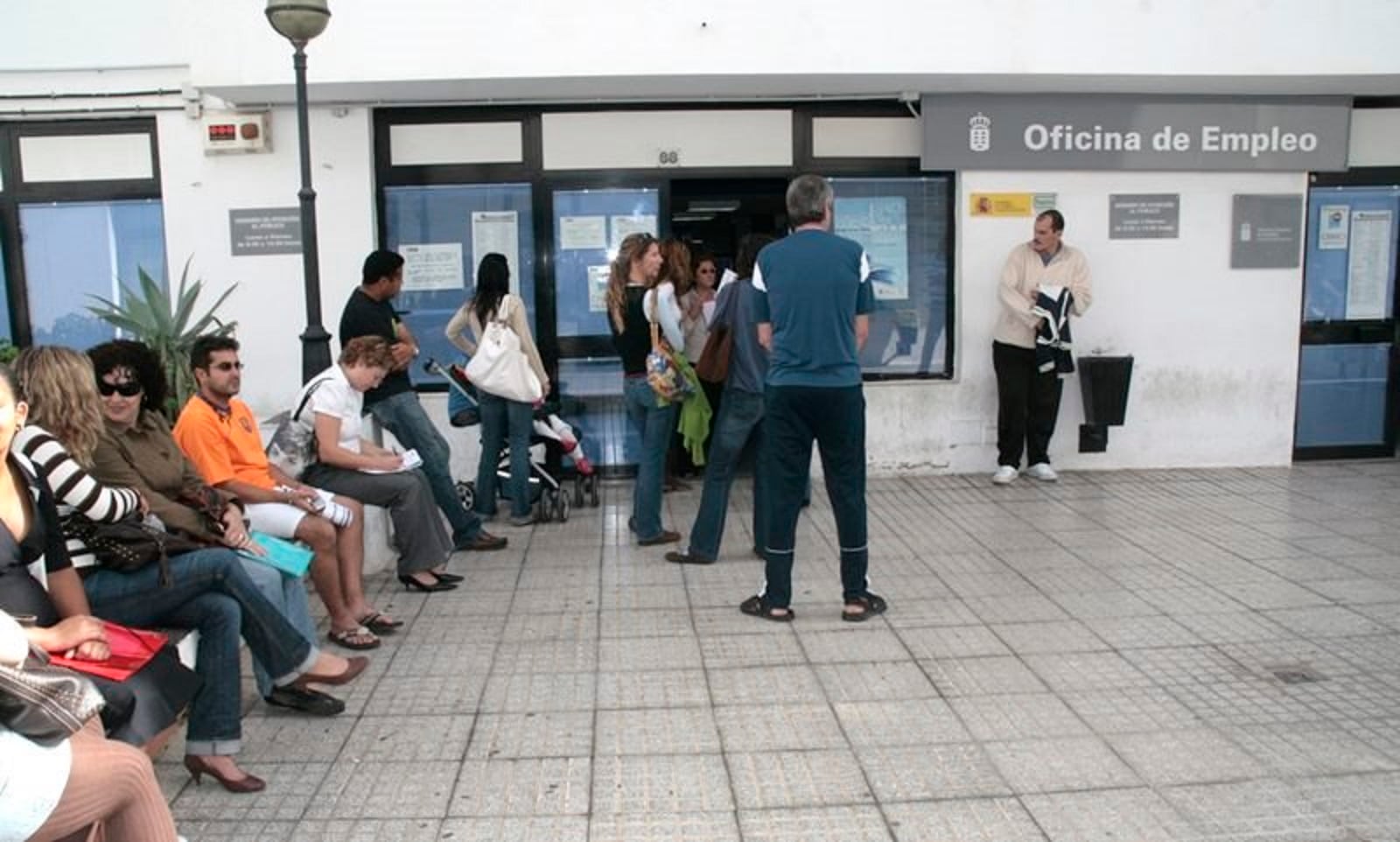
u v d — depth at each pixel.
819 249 5.09
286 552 4.34
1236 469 8.71
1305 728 4.10
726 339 6.05
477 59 7.15
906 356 8.57
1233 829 3.41
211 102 7.73
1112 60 7.53
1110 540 6.71
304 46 5.88
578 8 7.15
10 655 2.49
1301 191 8.55
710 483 6.30
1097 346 8.57
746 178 8.30
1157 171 8.34
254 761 3.97
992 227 8.34
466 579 6.15
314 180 7.89
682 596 5.79
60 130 7.85
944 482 8.34
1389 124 8.70
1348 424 9.00
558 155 8.13
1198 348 8.62
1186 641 5.02
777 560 5.34
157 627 3.77
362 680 4.70
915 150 8.32
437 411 8.24
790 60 7.29
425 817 3.57
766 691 4.52
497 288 6.97
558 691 4.57
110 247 8.00
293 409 5.64
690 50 7.24
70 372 3.70
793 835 3.42
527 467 7.21
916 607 5.54
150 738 3.15
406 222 8.15
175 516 4.04
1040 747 3.98
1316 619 5.28
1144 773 3.77
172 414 6.63
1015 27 7.43
